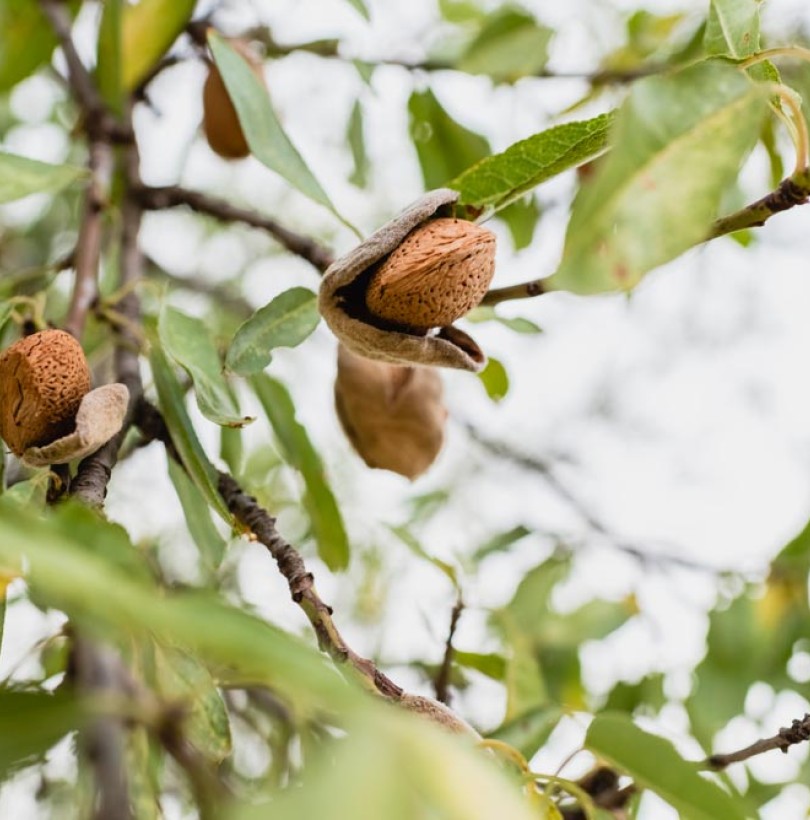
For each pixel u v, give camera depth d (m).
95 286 0.84
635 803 0.83
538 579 0.96
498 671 0.87
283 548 0.77
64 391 0.75
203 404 0.78
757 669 0.94
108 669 0.70
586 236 0.70
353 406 0.83
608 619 0.95
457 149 0.98
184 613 0.64
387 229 0.75
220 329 1.12
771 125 0.91
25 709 0.68
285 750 0.85
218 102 0.91
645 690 0.93
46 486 0.76
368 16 0.92
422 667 0.92
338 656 0.75
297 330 0.80
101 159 0.90
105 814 0.68
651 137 0.71
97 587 0.64
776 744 0.78
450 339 0.77
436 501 1.13
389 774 0.63
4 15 0.96
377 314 0.75
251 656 0.64
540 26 0.98
